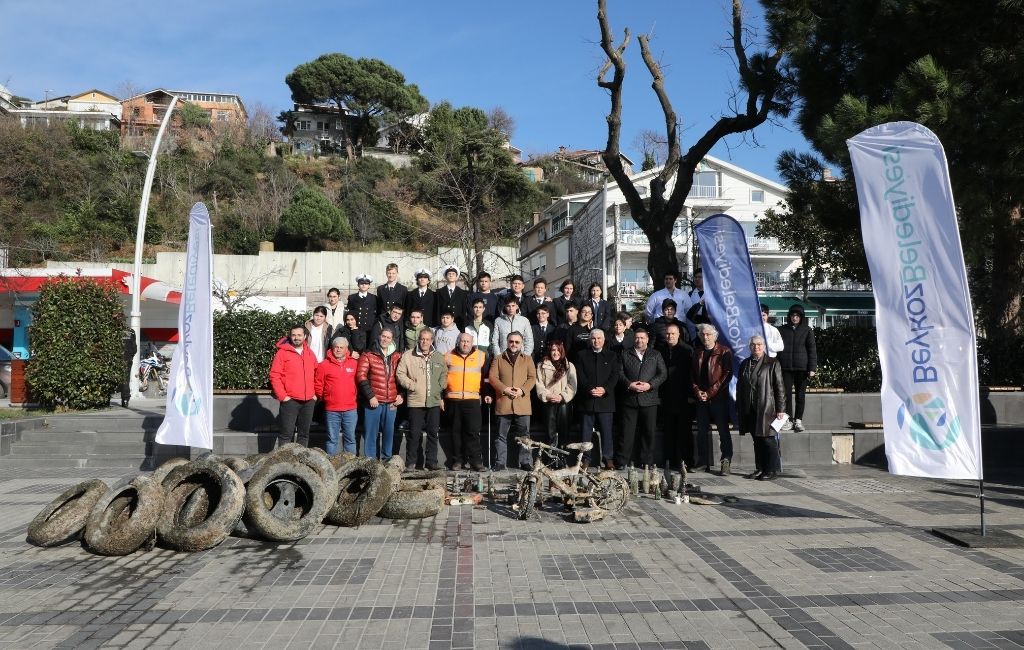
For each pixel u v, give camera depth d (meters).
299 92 76.25
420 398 10.39
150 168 16.80
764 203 45.12
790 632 4.61
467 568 6.03
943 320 6.98
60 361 13.84
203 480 7.16
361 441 11.44
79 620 4.88
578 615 4.93
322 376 10.12
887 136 7.29
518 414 10.43
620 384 10.84
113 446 12.07
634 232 42.91
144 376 21.05
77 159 51.22
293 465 7.30
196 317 8.91
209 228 8.92
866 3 12.90
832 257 22.88
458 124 66.12
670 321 11.26
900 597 5.27
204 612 5.03
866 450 11.92
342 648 4.38
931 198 7.04
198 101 84.69
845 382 14.20
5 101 72.56
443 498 8.22
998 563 6.11
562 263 49.03
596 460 11.41
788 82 14.54
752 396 10.34
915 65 11.12
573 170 75.25
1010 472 11.10
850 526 7.47
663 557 6.34
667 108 15.56
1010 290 15.46
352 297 11.88
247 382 13.47
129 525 6.52
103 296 14.53
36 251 44.31
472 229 36.53
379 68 77.19
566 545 6.77
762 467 10.38
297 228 51.47
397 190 59.69
